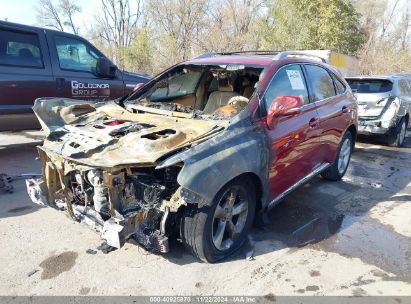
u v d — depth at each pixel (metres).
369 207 4.74
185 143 3.07
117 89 7.12
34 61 6.05
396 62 31.44
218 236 3.26
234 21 28.69
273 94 3.84
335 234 3.97
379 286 3.11
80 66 6.66
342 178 5.88
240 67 4.11
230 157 3.11
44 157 3.40
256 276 3.18
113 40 29.08
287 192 4.09
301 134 4.05
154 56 25.78
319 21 25.06
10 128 5.97
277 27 26.86
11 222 3.96
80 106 4.06
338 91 5.29
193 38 27.39
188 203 2.93
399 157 7.66
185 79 4.71
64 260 3.31
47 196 3.50
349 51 26.42
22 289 2.93
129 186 3.00
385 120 8.30
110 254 3.41
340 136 5.20
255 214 3.78
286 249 3.63
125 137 3.21
